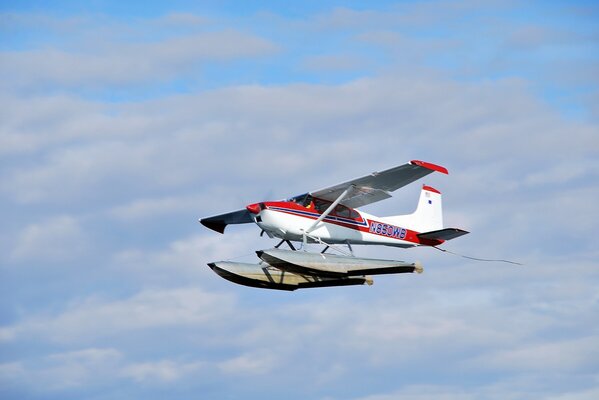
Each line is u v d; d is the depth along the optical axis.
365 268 78.12
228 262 82.44
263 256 76.06
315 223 79.62
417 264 77.75
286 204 78.69
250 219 86.06
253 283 82.94
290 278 84.12
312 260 77.75
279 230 78.56
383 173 76.69
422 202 88.25
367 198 80.94
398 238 85.94
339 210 81.44
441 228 89.12
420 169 76.12
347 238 81.94
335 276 78.88
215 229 88.00
